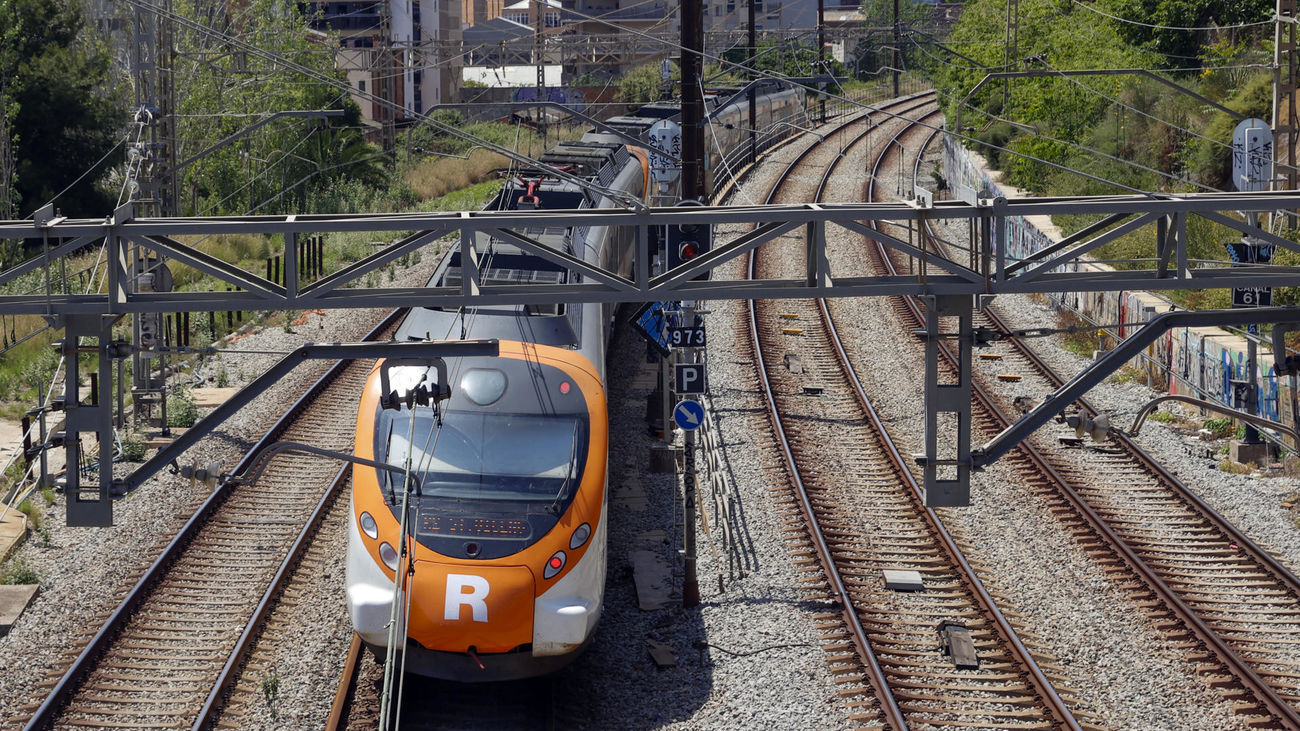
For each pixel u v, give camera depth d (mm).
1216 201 13055
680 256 21672
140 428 27797
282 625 18250
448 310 19828
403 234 52188
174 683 16578
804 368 32969
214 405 29797
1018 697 16359
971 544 21438
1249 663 17219
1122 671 17172
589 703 16578
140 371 28516
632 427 28469
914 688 16578
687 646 18094
